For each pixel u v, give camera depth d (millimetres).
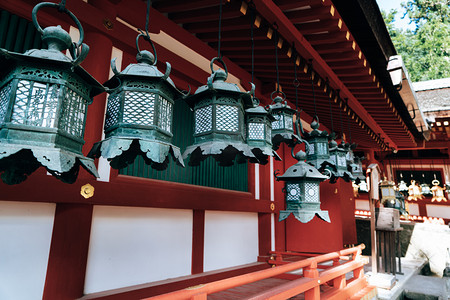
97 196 2848
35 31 2717
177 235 3877
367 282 4539
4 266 2357
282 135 2633
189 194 3885
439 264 8367
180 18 3746
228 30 3922
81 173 2818
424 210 14938
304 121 6984
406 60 27953
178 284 3607
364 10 3076
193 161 2227
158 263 3582
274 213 5828
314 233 6152
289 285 2746
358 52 3689
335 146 3553
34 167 1566
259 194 5395
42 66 1142
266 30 3584
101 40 3033
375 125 6879
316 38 3508
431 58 26656
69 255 2650
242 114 1812
